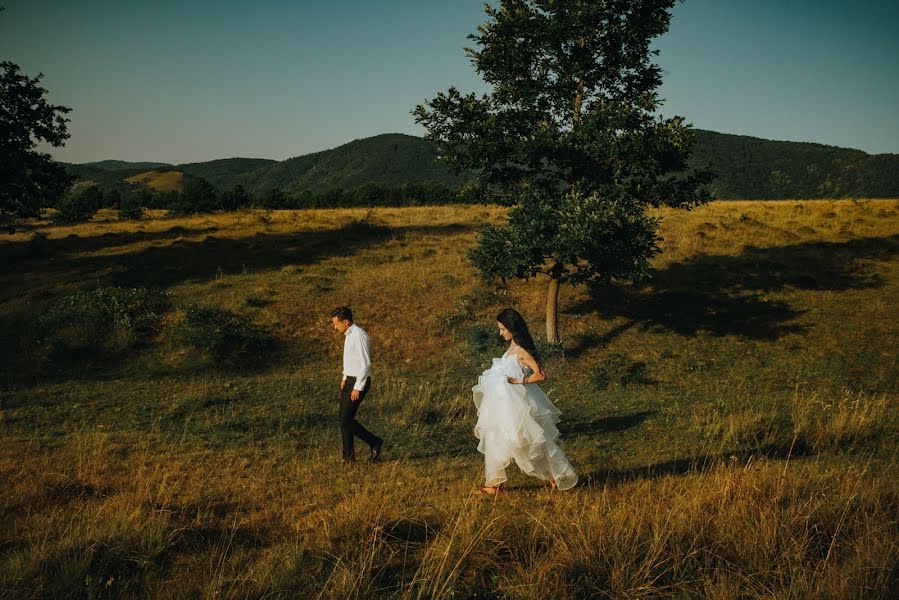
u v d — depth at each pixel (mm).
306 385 10859
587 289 16547
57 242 21422
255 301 14891
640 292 16438
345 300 15484
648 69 11688
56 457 6363
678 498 4391
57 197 20328
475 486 5484
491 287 16422
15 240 24297
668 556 3615
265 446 7414
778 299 15609
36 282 16141
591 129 10695
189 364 11789
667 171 10945
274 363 12148
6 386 10219
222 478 5840
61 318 12836
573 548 3652
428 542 3988
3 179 18312
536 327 14281
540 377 4945
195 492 5238
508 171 11672
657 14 11195
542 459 5070
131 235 23156
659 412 9406
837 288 16156
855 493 4242
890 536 3725
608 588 3391
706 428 8047
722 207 29766
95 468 5922
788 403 9758
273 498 5203
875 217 24391
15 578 3168
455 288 16359
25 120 18656
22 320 13391
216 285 16141
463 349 13070
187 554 3791
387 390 10562
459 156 11156
